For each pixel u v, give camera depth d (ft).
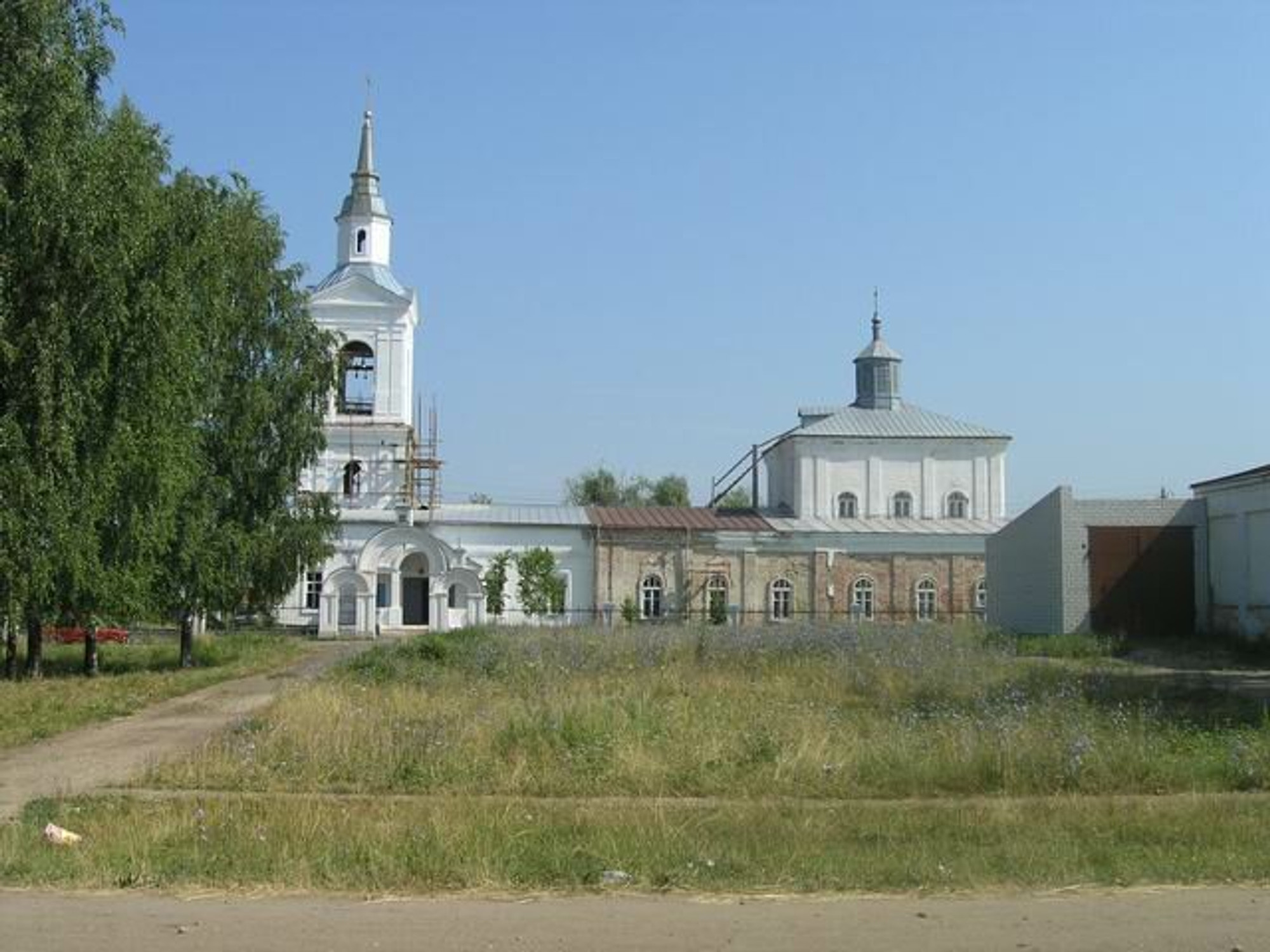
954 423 252.21
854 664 90.12
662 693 75.61
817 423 250.37
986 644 122.93
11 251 71.36
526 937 26.55
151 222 79.97
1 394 73.67
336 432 214.28
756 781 47.78
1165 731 56.75
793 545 227.40
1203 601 144.46
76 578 82.48
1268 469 132.26
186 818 39.75
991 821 39.52
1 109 69.00
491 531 216.74
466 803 42.70
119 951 25.41
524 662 95.91
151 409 86.28
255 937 26.53
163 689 94.43
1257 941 26.27
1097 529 145.69
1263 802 43.32
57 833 37.65
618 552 220.64
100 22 76.07
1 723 70.74
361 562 200.95
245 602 131.44
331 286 217.36
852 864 33.35
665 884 31.53
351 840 35.88
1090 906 29.37
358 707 69.82
